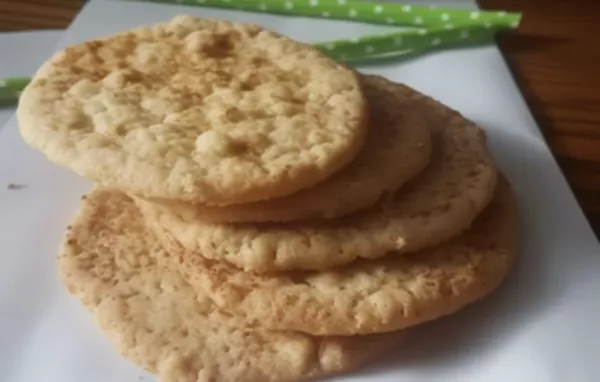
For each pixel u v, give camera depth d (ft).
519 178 0.81
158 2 1.11
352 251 0.63
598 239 0.77
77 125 0.64
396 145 0.70
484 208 0.72
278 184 0.60
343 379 0.61
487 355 0.63
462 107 0.91
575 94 0.98
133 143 0.62
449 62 0.99
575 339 0.64
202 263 0.65
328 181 0.64
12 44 1.00
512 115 0.89
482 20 1.06
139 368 0.61
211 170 0.60
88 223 0.72
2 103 0.90
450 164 0.73
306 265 0.62
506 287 0.69
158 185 0.59
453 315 0.66
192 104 0.68
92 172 0.60
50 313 0.66
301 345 0.61
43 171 0.81
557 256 0.72
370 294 0.62
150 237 0.70
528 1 1.18
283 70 0.73
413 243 0.64
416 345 0.64
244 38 0.78
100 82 0.70
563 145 0.89
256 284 0.62
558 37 1.09
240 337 0.62
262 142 0.63
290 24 1.08
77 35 1.02
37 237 0.74
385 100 0.77
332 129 0.65
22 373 0.61
